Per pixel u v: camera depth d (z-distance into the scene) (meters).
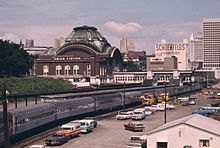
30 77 170.00
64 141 63.28
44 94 102.88
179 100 141.00
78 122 73.56
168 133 44.81
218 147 43.69
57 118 79.00
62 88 162.38
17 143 60.53
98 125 83.06
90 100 96.19
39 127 74.62
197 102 145.12
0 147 54.50
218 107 110.62
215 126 47.97
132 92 129.38
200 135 44.00
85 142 63.56
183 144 44.38
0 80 145.00
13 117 59.78
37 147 53.84
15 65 179.88
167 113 107.25
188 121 46.12
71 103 85.81
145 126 81.94
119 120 92.19
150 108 109.88
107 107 106.06
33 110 68.19
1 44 177.25
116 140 65.19
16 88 141.12
